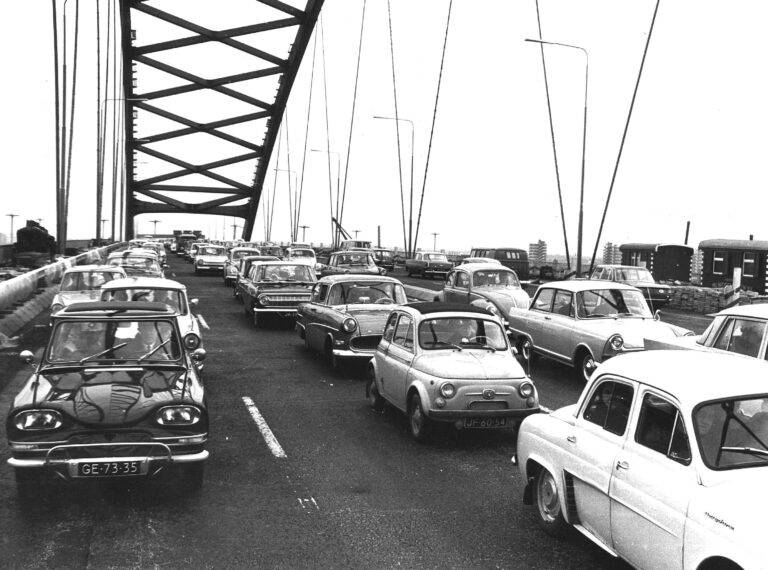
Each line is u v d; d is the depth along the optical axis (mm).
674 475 4129
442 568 4918
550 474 5465
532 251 62156
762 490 3754
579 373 11883
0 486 6445
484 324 8906
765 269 29625
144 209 85062
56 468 5676
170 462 5828
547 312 12602
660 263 36844
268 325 18969
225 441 8094
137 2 53531
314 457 7516
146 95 61000
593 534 4926
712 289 25562
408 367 8523
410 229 46719
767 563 3365
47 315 19375
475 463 7375
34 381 6258
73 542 5273
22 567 4859
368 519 5797
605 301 11922
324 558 5062
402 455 7641
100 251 38500
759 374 4496
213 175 78625
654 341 9539
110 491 6336
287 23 53938
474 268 17828
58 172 32969
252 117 65938
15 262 31750
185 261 59406
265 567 4910
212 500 6184
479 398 7871
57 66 30797
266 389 11047
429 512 5973
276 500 6207
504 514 5945
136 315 6914
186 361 6723
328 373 12422
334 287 13453
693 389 4297
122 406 5891
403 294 13523
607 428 4879
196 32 55312
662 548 4109
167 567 4895
